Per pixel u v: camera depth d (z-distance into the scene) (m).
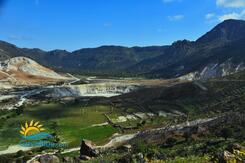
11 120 157.12
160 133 116.88
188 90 198.75
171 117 162.38
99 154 58.94
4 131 136.50
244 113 117.25
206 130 93.44
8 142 123.12
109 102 197.00
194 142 73.62
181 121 141.38
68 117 163.75
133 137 121.06
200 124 121.38
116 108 184.00
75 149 112.75
